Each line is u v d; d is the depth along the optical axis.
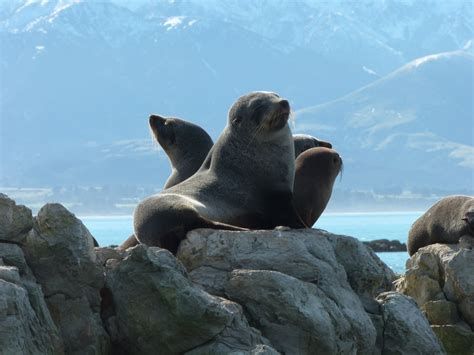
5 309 22.48
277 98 32.94
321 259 29.30
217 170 32.97
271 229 32.53
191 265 28.94
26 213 26.09
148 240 30.17
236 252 28.81
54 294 25.61
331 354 26.98
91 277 26.02
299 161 34.38
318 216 34.28
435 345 30.12
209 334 25.19
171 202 30.33
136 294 25.73
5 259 25.17
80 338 25.38
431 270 39.06
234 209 32.03
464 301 37.28
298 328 26.77
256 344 25.50
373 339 29.11
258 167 32.62
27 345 22.98
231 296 27.47
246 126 32.81
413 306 30.94
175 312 25.12
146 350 25.73
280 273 27.41
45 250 25.70
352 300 29.22
